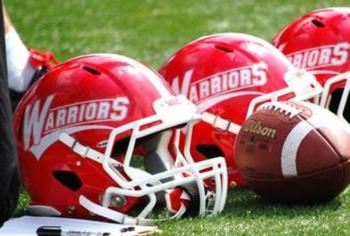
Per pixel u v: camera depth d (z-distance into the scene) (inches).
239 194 500.1
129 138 452.4
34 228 441.1
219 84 503.5
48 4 1104.8
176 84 512.4
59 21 1032.8
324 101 539.2
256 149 464.4
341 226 438.9
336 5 1079.0
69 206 457.1
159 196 469.1
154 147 465.4
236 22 1024.9
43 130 460.1
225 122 500.1
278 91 501.0
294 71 511.2
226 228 438.9
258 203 480.4
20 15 1053.2
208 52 511.5
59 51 909.8
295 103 472.1
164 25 1020.5
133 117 446.0
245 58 506.3
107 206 449.1
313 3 1094.4
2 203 393.4
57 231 426.6
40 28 1002.1
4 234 431.5
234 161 491.2
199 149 505.7
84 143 450.6
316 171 453.7
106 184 447.5
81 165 450.6
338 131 461.4
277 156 458.0
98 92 452.8
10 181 391.2
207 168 492.1
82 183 452.4
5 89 389.1
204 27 1007.0
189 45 522.6
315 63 555.2
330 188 460.1
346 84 537.3
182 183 450.0
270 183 462.3
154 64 865.5
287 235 427.8
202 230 436.5
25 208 490.6
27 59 565.6
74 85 458.0
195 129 503.5
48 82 466.3
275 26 997.2
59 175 459.5
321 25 561.6
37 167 462.3
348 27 555.2
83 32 989.2
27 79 561.3
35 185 466.0
